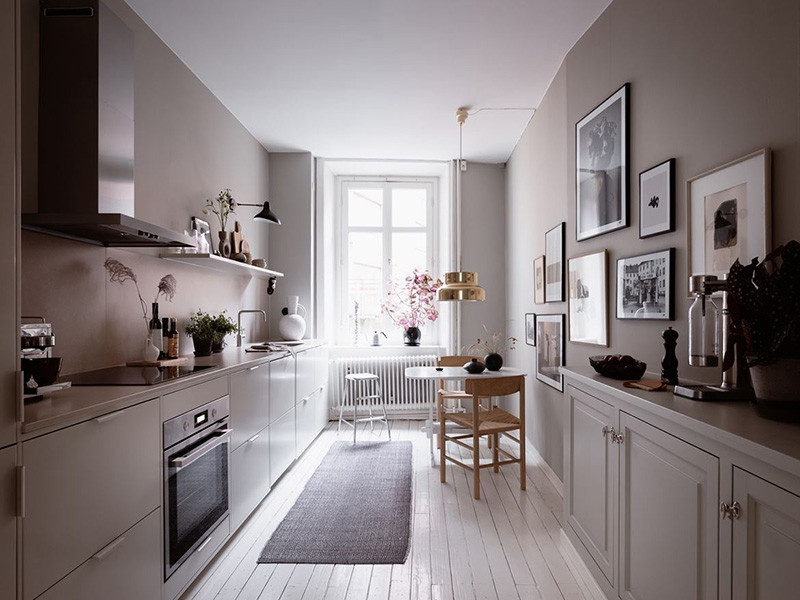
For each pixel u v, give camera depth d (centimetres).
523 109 393
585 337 273
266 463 296
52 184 197
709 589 117
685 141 179
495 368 378
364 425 509
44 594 118
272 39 286
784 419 113
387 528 265
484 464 345
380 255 585
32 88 195
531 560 230
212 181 358
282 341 448
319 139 462
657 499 144
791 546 90
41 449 118
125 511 153
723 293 155
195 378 202
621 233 232
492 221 531
